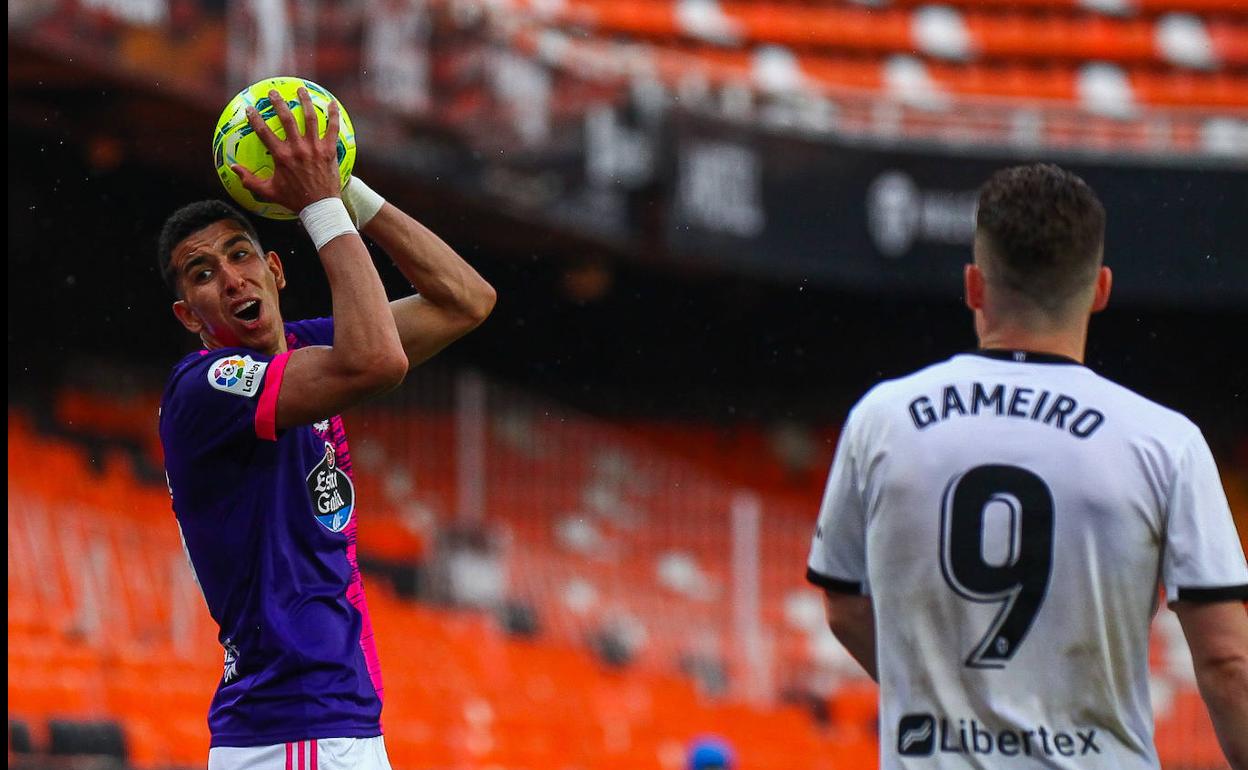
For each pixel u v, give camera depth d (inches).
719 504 2490.2
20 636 1582.2
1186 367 2817.4
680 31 2166.6
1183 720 2284.7
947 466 379.6
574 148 1862.7
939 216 2047.2
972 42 2354.8
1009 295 394.3
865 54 2314.2
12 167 1877.5
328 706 453.7
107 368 2181.3
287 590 458.6
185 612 1761.8
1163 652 2349.9
